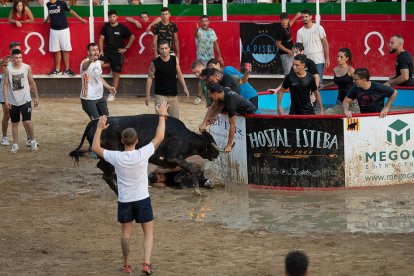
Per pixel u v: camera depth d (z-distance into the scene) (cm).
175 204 1483
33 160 1889
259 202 1490
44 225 1351
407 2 2845
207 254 1173
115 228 1333
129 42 2816
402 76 1917
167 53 1825
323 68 2503
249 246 1212
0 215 1419
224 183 1628
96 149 1077
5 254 1182
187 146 1538
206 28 2700
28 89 1964
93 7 3012
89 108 1902
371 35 2659
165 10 2697
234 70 1686
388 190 1557
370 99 1581
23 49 2842
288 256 681
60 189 1620
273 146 1585
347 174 1567
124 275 1082
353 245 1206
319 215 1389
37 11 3048
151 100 2755
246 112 1595
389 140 1576
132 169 1056
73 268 1114
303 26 2612
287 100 2083
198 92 2788
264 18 2867
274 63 2717
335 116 1548
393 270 1078
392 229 1294
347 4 2900
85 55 2853
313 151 1564
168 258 1155
